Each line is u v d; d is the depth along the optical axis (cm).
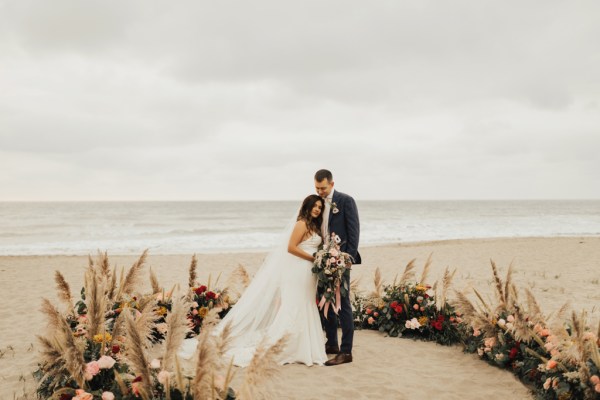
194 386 271
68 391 318
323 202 479
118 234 3006
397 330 565
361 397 380
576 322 331
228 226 4069
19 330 622
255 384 263
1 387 410
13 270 1289
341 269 446
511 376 420
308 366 454
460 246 1920
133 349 289
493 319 446
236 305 534
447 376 425
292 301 471
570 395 337
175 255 1630
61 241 2452
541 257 1514
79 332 393
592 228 3428
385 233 2908
